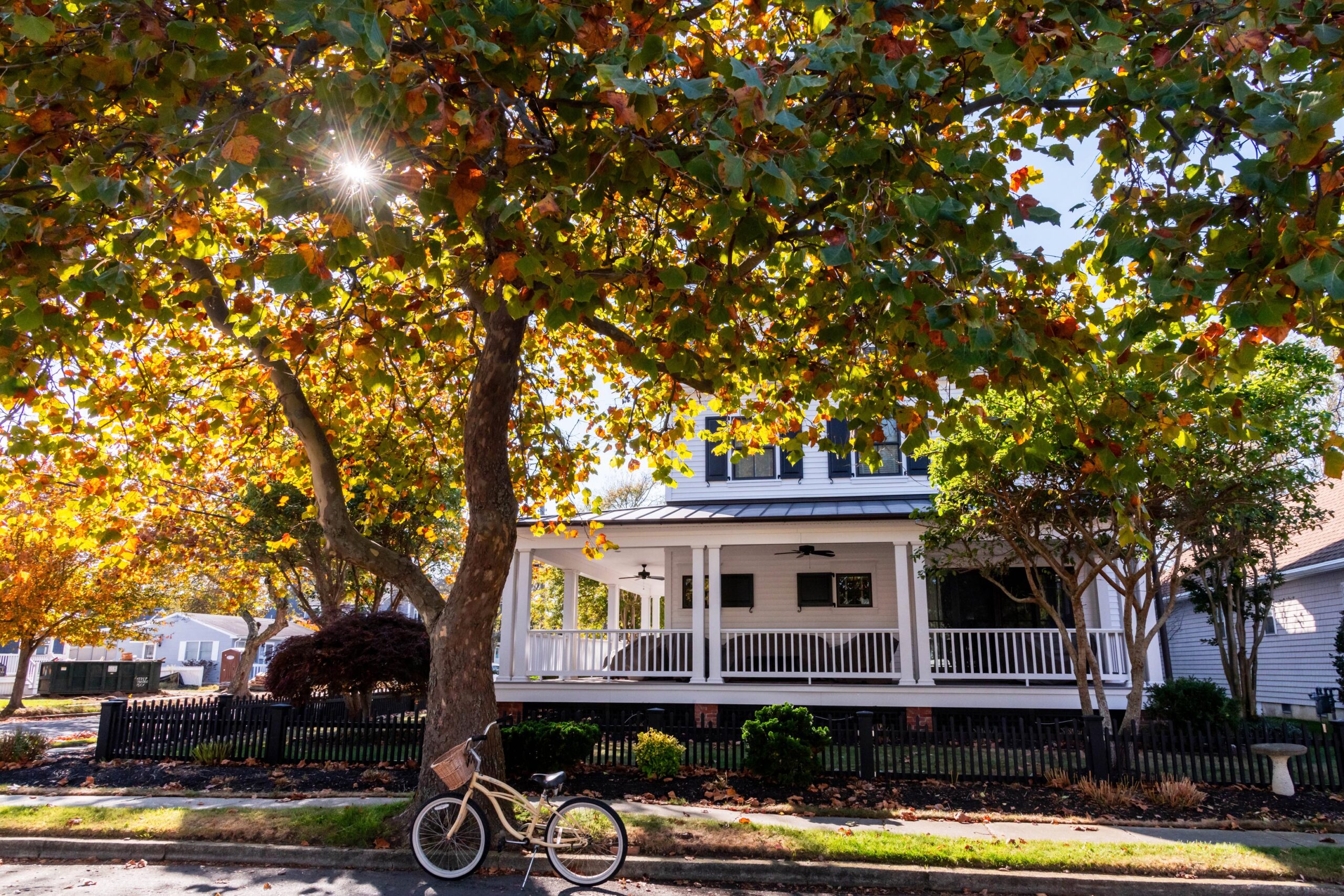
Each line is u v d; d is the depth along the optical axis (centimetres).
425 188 453
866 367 758
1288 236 399
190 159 564
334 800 972
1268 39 427
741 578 1941
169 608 3097
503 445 852
